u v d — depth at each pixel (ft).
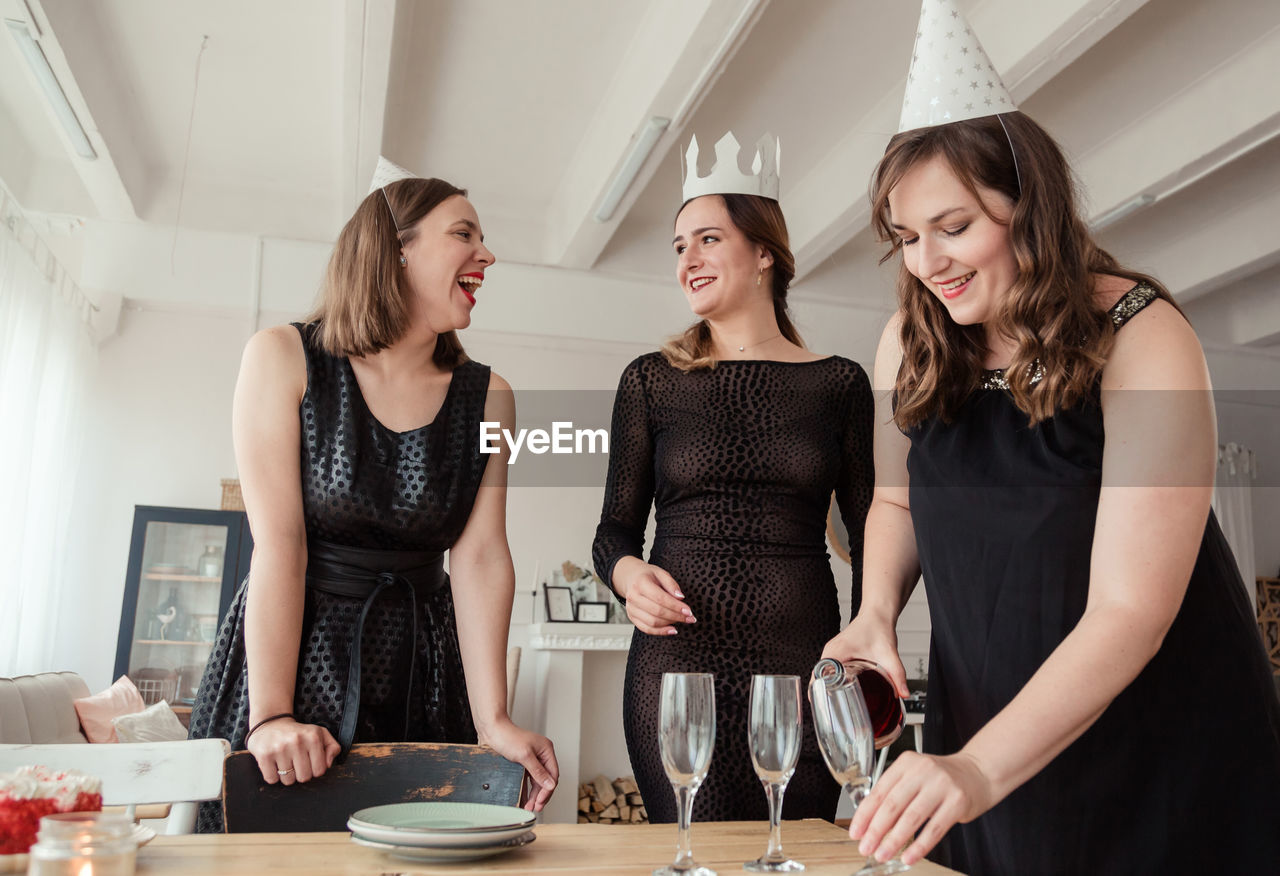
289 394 5.14
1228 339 22.74
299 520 4.99
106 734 14.17
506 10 13.43
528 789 4.41
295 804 3.97
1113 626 3.01
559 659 17.84
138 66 14.75
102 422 17.61
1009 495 3.66
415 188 5.56
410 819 3.27
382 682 5.06
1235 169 16.75
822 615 5.29
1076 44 11.78
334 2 13.09
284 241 18.35
